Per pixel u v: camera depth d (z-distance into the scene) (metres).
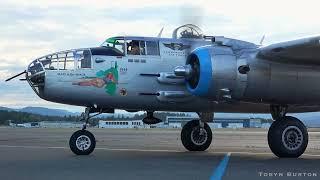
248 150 16.91
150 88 14.09
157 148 17.84
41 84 13.59
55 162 11.79
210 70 12.47
